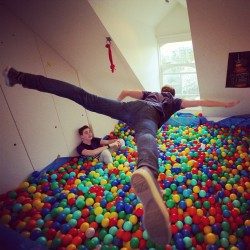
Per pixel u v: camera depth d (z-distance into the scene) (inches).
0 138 83.7
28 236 66.2
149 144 54.1
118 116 66.8
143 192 48.0
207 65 103.2
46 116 103.5
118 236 67.3
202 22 80.5
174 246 62.2
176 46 145.8
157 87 156.9
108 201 83.4
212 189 84.9
